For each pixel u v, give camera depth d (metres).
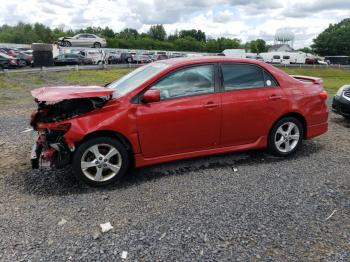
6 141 7.00
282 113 5.61
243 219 3.81
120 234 3.56
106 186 4.73
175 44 113.31
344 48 116.94
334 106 8.73
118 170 4.77
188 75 5.08
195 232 3.58
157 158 4.98
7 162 5.68
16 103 13.43
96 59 37.56
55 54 42.00
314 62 61.50
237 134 5.38
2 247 3.34
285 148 5.78
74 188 4.66
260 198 4.30
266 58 62.59
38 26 112.38
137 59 40.31
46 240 3.46
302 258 3.17
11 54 32.22
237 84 5.36
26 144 6.75
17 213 3.98
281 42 109.62
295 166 5.39
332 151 6.14
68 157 4.57
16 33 109.25
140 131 4.77
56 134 4.73
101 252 3.27
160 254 3.23
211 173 5.11
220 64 5.29
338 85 28.11
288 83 5.73
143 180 4.90
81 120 4.53
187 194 4.44
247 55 56.25
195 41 118.06
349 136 7.23
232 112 5.24
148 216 3.91
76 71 28.14
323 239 3.46
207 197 4.34
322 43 119.94
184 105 4.96
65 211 4.03
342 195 4.39
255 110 5.40
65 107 4.85
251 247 3.33
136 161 4.87
